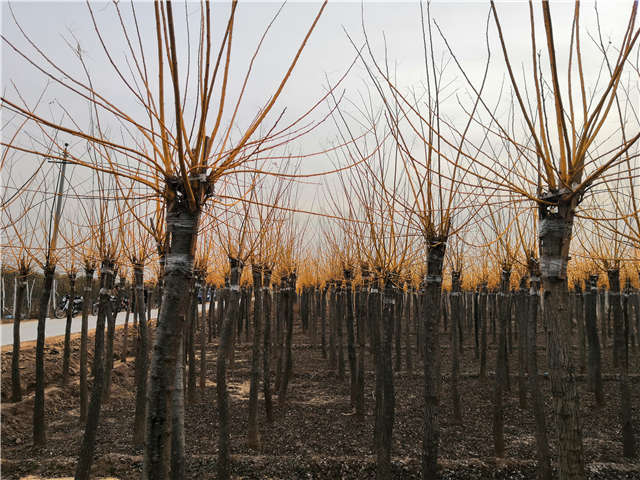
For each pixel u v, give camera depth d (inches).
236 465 243.1
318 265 610.9
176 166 105.7
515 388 420.8
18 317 345.4
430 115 161.2
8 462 244.1
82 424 315.9
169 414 98.6
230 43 106.1
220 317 748.0
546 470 220.5
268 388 327.3
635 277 489.1
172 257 102.3
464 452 268.1
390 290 219.1
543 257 120.3
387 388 212.5
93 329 662.5
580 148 111.9
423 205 171.9
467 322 784.3
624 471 238.5
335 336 529.3
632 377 454.9
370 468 239.3
